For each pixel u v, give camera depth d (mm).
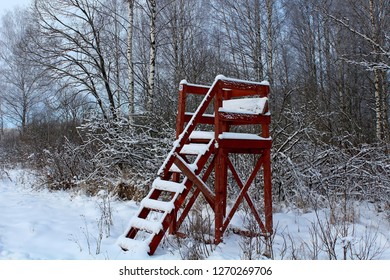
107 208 7574
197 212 6293
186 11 19812
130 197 8773
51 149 11945
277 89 15109
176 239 5504
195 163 5508
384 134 12727
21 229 5898
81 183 9461
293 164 8898
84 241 5406
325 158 9750
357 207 8328
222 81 5684
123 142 9734
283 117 11109
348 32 16609
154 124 10461
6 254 4719
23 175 11680
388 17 13477
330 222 6609
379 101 13094
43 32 12938
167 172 5547
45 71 13234
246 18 19469
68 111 15828
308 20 21250
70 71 13133
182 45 17812
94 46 12906
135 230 5324
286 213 7758
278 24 18906
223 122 6309
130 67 13227
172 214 5086
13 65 28562
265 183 6074
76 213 7270
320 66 19953
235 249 5277
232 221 6797
